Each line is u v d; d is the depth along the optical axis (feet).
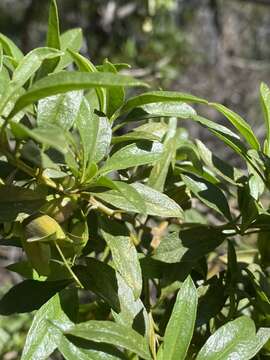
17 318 2.36
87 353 0.99
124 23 5.36
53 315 1.10
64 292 1.13
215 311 1.24
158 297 1.29
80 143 1.11
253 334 1.07
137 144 1.14
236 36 9.97
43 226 1.02
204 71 7.59
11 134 1.04
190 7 7.81
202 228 1.26
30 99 0.90
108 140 1.11
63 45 1.41
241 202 1.30
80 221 1.10
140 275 1.10
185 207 1.40
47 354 1.04
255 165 1.26
